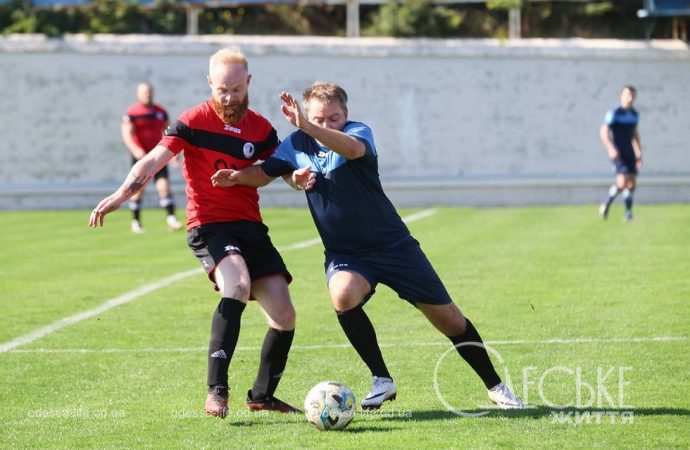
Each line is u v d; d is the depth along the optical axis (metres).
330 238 20.73
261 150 21.11
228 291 19.97
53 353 27.00
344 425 19.38
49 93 85.19
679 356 25.23
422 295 20.56
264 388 21.05
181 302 34.97
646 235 54.78
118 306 34.28
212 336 19.86
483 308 32.41
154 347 27.70
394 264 20.48
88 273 42.41
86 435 19.20
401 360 25.56
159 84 86.25
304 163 20.52
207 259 20.80
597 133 88.94
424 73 88.19
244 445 18.33
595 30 97.44
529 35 97.44
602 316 30.70
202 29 97.19
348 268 20.50
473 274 40.03
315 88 20.53
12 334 29.59
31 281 40.25
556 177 88.25
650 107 89.00
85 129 85.62
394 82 88.00
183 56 86.38
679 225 61.28
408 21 92.81
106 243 54.69
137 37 86.88
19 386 23.38
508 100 88.44
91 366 25.47
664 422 19.44
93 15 92.62
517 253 46.72
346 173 20.28
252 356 26.64
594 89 88.69
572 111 88.75
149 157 20.42
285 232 59.59
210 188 20.86
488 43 88.31
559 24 97.62
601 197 88.06
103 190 85.12
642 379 23.00
